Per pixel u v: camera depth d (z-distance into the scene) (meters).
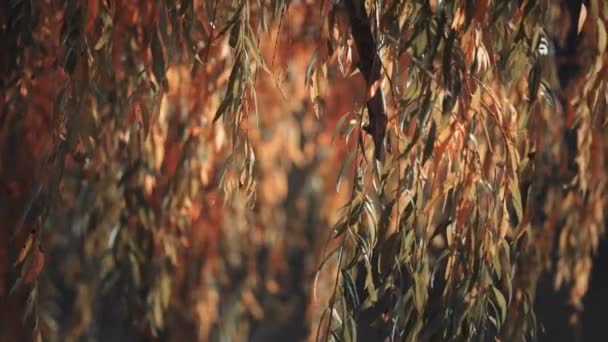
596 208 3.95
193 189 3.95
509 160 2.87
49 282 3.93
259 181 5.07
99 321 5.13
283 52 4.00
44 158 3.45
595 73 3.09
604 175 3.92
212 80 3.79
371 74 2.90
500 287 2.94
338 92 4.96
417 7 2.85
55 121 3.13
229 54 3.78
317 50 3.22
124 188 3.85
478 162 2.88
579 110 3.48
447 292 2.84
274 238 5.54
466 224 2.87
